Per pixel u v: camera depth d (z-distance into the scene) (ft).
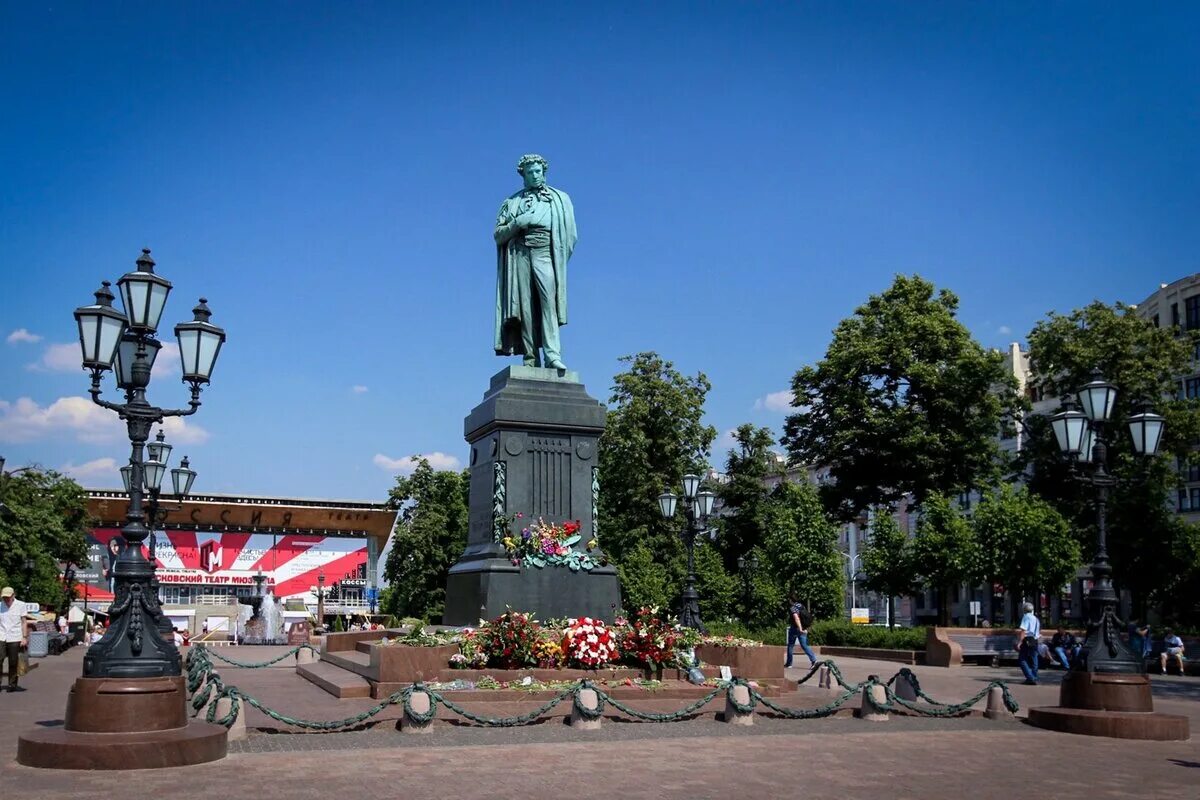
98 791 31.86
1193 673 107.04
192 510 223.30
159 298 41.96
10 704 57.82
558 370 70.64
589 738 46.42
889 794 34.42
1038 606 195.93
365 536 237.86
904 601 291.38
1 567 139.85
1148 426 57.67
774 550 175.83
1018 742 48.32
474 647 57.41
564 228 73.41
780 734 49.14
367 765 37.93
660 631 60.18
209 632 166.20
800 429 164.14
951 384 150.82
